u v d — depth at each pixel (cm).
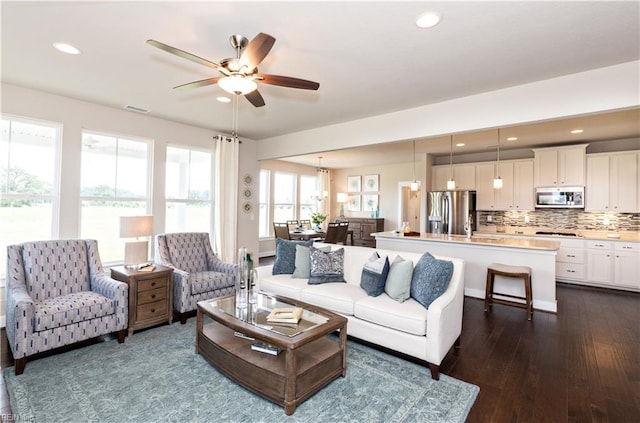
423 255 314
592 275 527
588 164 559
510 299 436
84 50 269
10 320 257
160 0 201
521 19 217
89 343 297
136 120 445
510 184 636
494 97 347
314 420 195
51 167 380
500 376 247
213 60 285
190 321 359
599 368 260
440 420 196
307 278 374
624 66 281
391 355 281
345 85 335
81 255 327
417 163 769
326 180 996
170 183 494
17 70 309
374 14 213
